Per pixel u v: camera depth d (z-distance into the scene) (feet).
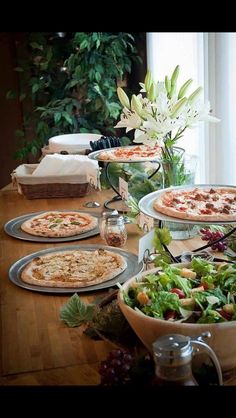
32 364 4.66
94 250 6.68
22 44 16.01
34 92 14.87
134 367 4.00
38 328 5.18
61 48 14.84
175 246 6.60
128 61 14.30
